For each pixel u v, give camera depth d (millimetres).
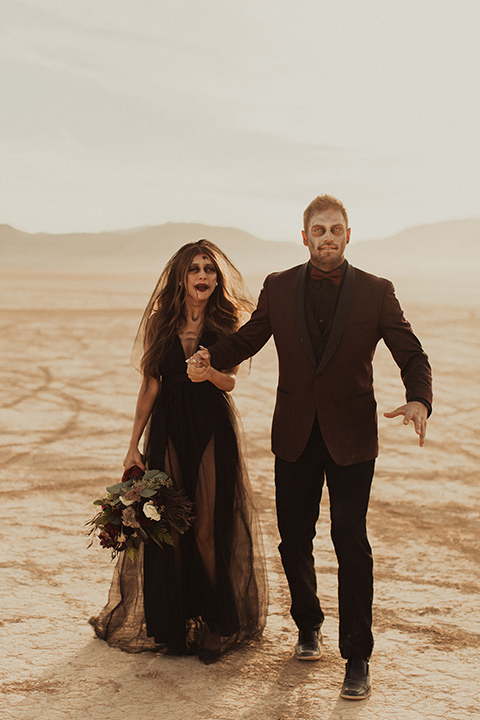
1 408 9453
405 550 4754
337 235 3057
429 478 6613
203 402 3467
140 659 3273
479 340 18656
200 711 2830
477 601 3926
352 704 2887
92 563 4371
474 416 9562
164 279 3564
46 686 2992
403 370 3146
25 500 5656
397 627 3594
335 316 3088
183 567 3393
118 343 16672
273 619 3732
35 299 31797
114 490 3346
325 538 4969
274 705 2883
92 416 9039
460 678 3092
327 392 3119
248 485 3613
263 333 3365
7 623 3545
